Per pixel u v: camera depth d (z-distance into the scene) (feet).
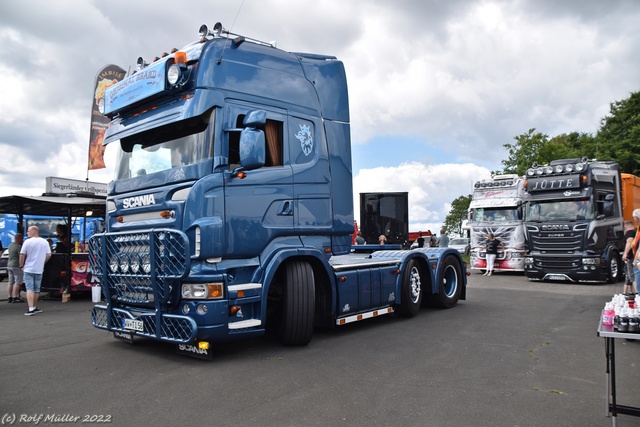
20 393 15.80
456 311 32.27
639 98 134.41
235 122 20.21
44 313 34.60
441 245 60.59
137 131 21.54
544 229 53.26
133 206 21.01
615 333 11.70
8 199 41.78
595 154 137.18
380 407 14.23
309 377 17.22
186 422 13.19
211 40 20.40
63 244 45.16
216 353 20.81
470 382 16.57
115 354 20.97
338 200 24.47
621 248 55.57
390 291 27.58
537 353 20.56
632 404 14.40
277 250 20.90
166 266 18.67
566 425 12.92
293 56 23.99
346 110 25.90
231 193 19.60
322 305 23.48
